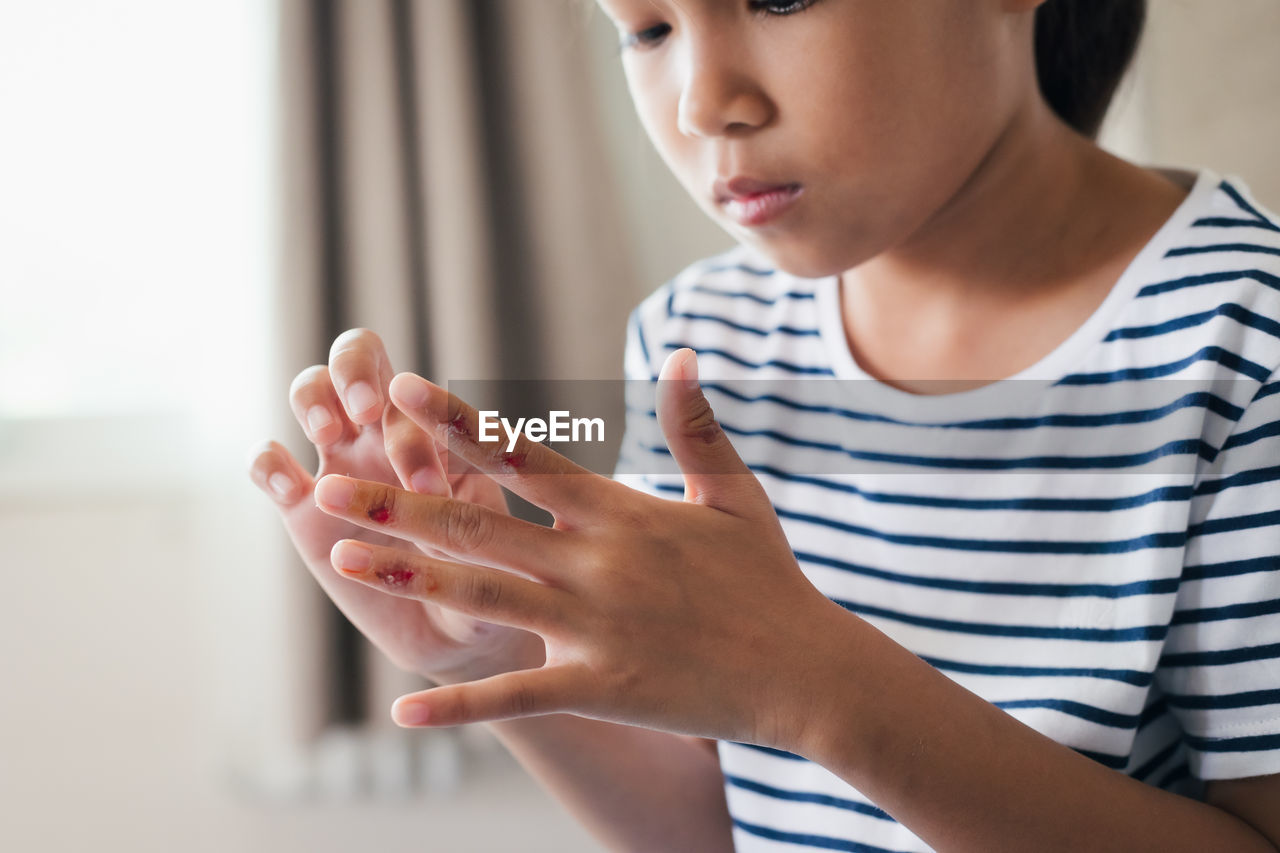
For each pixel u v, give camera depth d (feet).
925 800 1.73
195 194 5.32
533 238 5.16
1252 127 3.10
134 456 5.31
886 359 2.16
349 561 1.67
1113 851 1.75
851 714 1.70
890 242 1.90
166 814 4.75
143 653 5.08
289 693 4.80
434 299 5.01
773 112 1.82
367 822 4.63
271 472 1.95
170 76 5.23
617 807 2.19
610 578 1.67
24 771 4.92
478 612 1.67
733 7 1.79
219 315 4.95
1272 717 1.83
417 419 1.67
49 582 5.00
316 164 4.91
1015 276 2.05
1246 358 1.90
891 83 1.80
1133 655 1.91
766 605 1.70
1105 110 2.16
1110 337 1.99
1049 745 1.79
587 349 5.15
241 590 4.91
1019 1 1.87
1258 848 1.80
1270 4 3.01
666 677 1.67
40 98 5.21
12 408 5.23
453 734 4.92
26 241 5.24
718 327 2.35
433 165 4.97
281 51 4.85
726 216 1.90
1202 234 1.98
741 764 2.14
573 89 5.13
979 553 2.04
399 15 5.08
